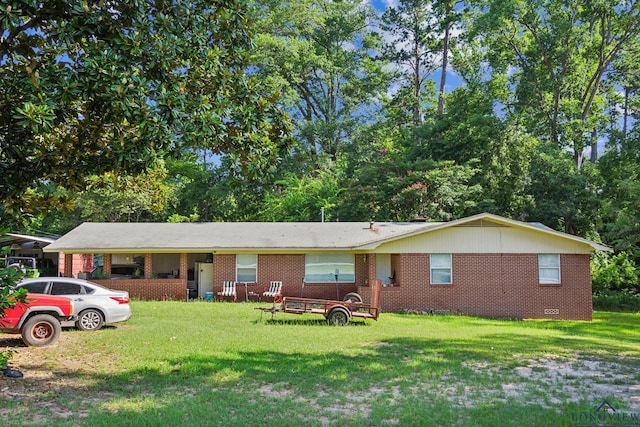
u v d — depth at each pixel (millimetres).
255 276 26688
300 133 48125
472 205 37281
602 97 49906
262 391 9273
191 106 9453
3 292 7609
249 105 10516
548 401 8789
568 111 44250
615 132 38281
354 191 38969
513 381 10266
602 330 19875
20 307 13609
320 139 49250
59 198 10359
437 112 49656
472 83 44344
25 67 8320
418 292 24594
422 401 8617
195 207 46125
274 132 10898
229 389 9344
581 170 39062
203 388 9383
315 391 9258
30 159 9914
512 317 24281
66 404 8305
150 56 9047
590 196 37312
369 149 48125
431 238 24781
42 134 9484
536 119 45281
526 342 15414
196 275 28875
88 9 8461
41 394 8875
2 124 9023
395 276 26375
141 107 8617
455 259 24656
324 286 26750
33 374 10359
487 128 38312
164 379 9984
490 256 24656
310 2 51406
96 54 8438
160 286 26344
